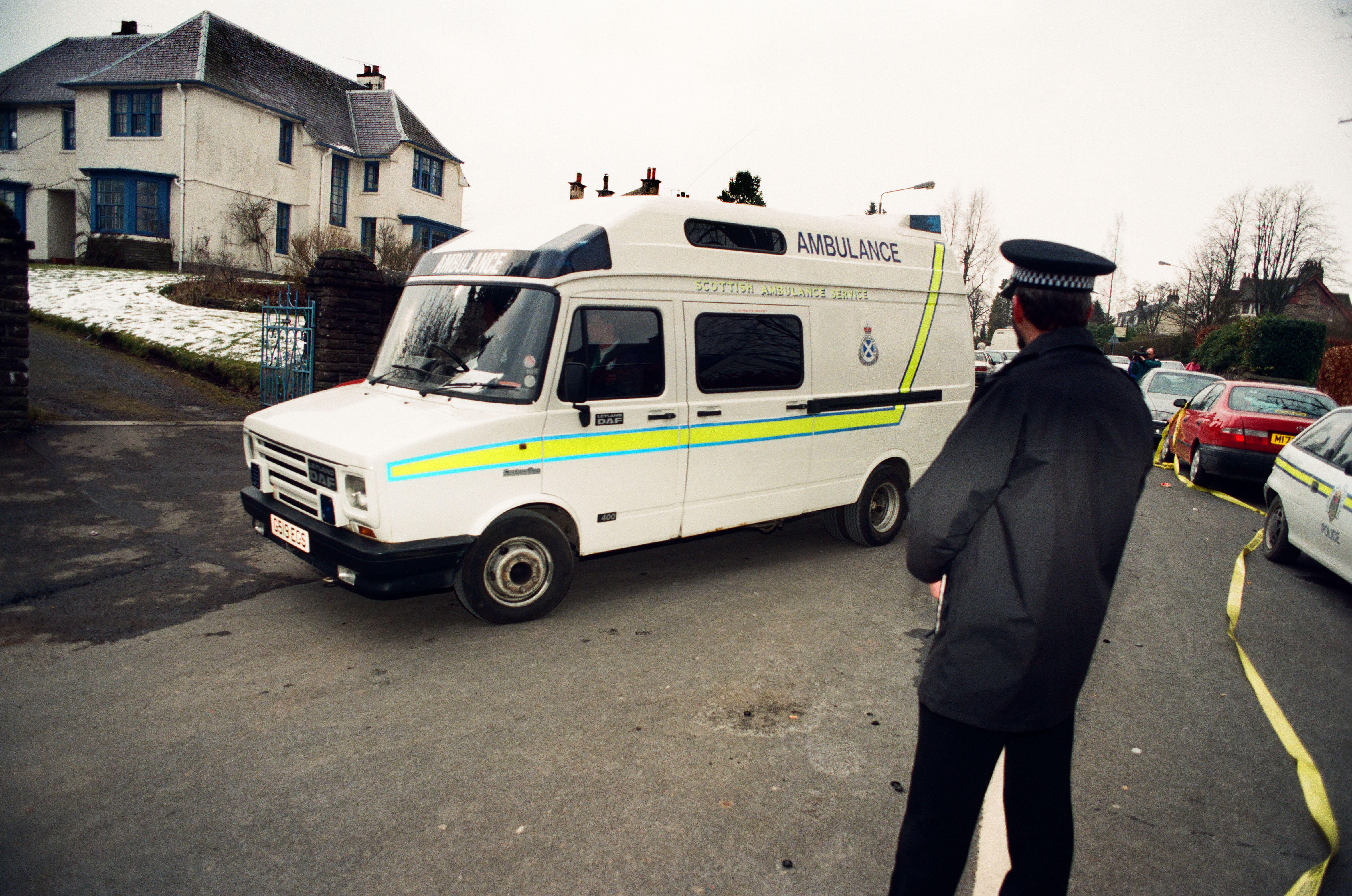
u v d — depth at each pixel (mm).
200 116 25516
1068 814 2164
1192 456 11188
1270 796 3336
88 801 3027
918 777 2131
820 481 6312
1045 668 1976
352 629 4777
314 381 10242
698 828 2955
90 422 9023
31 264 23031
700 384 5465
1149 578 6496
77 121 26016
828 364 6297
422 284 5547
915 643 4805
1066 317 2135
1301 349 25688
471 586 4637
